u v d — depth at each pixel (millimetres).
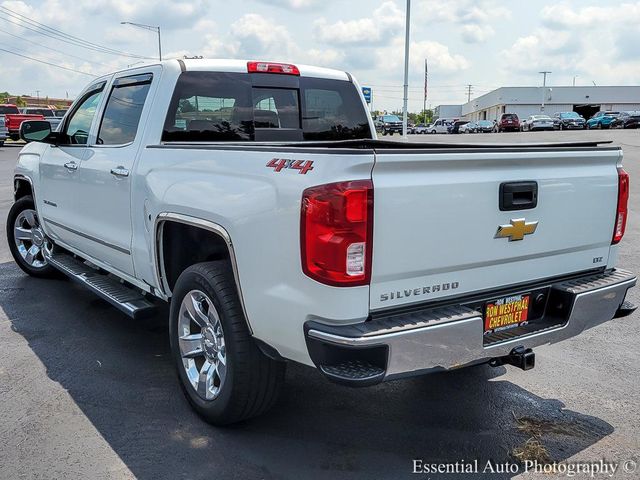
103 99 4820
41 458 3127
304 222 2641
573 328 3299
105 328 5059
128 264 4305
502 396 3895
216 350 3385
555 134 36875
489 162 2916
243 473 3018
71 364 4316
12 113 31969
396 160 2609
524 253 3143
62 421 3506
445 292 2895
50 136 5289
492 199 2955
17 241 6504
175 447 3240
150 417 3559
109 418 3545
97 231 4672
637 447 3291
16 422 3492
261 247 2875
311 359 2709
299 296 2715
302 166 2711
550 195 3188
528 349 3088
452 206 2814
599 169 3445
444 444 3311
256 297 2939
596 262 3562
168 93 4141
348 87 5211
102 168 4445
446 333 2705
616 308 3500
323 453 3205
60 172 5246
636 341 4898
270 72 4684
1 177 16141
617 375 4230
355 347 2527
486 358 2924
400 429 3463
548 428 3486
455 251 2863
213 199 3184
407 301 2775
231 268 3311
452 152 2773
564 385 4066
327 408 3711
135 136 4215
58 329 5023
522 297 3213
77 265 5430
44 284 6344
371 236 2592
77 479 2951
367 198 2559
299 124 4902
